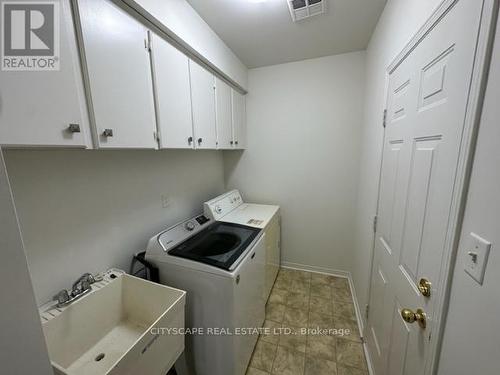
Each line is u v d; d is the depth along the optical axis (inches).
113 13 35.2
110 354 41.1
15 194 35.1
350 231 95.7
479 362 20.2
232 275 46.3
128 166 55.3
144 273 60.2
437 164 29.1
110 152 50.5
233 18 60.3
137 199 58.4
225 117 80.0
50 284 40.1
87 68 31.3
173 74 50.3
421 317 30.9
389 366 44.6
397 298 41.9
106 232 50.2
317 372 57.6
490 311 19.1
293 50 80.8
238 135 93.4
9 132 24.0
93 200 47.1
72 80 29.5
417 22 37.0
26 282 17.9
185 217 79.4
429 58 32.2
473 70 22.0
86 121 32.0
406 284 37.9
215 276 47.3
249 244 60.3
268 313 78.3
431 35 31.7
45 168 38.7
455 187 24.7
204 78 64.6
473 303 21.3
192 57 59.0
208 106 67.3
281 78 93.8
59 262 41.3
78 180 44.0
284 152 99.2
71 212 43.0
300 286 93.4
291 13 58.6
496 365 18.2
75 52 30.0
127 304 48.6
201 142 63.6
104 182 49.4
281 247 107.7
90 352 41.4
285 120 96.5
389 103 51.1
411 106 38.4
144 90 42.1
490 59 20.0
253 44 75.3
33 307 18.4
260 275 67.2
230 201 93.6
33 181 37.2
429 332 29.1
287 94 94.3
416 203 35.3
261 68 95.9
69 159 42.3
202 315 50.1
